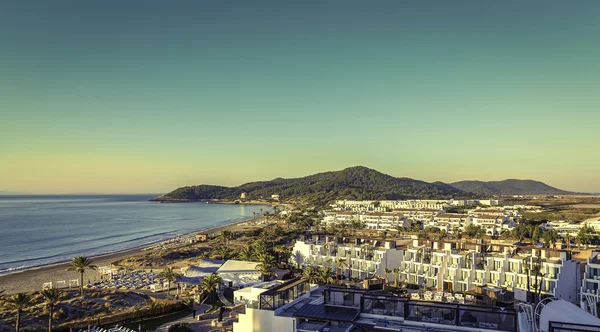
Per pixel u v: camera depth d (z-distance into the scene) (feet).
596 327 157.58
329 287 220.43
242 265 509.35
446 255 427.33
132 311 355.15
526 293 343.67
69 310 356.79
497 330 163.53
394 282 448.24
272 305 193.26
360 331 172.24
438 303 178.91
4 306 353.72
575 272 374.43
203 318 354.13
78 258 449.89
